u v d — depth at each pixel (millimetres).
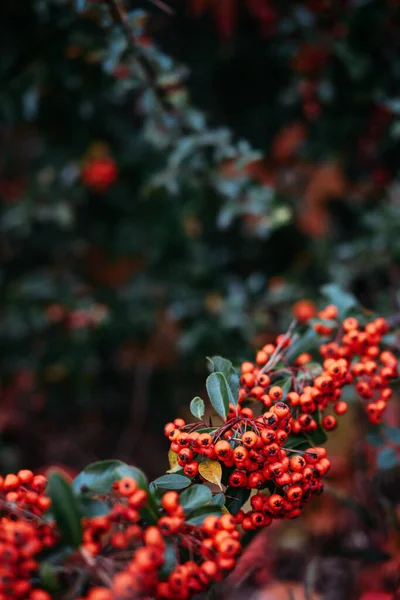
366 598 895
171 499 617
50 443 1264
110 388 1320
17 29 957
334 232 1158
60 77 977
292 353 744
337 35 986
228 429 658
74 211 1146
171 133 898
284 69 1109
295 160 1134
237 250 1188
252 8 1019
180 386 1270
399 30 988
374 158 1116
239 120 1160
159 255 1196
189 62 1115
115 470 628
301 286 1121
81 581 604
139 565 586
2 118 1039
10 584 588
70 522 604
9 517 635
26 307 1173
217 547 612
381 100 1023
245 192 934
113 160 1102
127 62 837
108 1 796
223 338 1108
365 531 932
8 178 1171
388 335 762
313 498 984
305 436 688
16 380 1226
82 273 1243
